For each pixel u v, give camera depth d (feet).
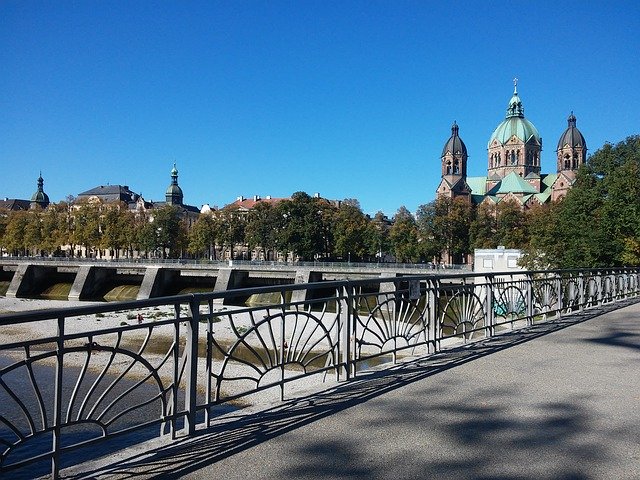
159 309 105.50
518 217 268.00
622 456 14.92
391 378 24.16
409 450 15.30
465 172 429.79
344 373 24.53
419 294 29.45
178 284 233.14
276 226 273.33
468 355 29.45
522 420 18.06
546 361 27.66
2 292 245.86
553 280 46.85
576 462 14.48
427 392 21.65
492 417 18.38
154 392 44.93
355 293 25.03
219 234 297.74
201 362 53.78
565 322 43.39
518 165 422.41
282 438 16.26
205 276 228.02
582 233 120.67
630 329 39.27
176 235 309.01
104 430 14.57
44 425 13.05
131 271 233.35
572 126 400.06
